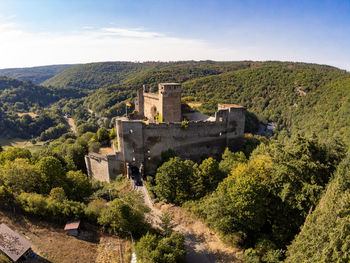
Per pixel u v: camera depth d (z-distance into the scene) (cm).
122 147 4709
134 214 3055
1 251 2406
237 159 4700
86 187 4053
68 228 2919
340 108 10581
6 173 3622
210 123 5219
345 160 2828
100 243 2902
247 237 3269
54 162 3950
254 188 3142
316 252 2300
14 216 3084
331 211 2334
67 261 2595
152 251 2491
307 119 12188
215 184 4066
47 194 3594
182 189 4022
